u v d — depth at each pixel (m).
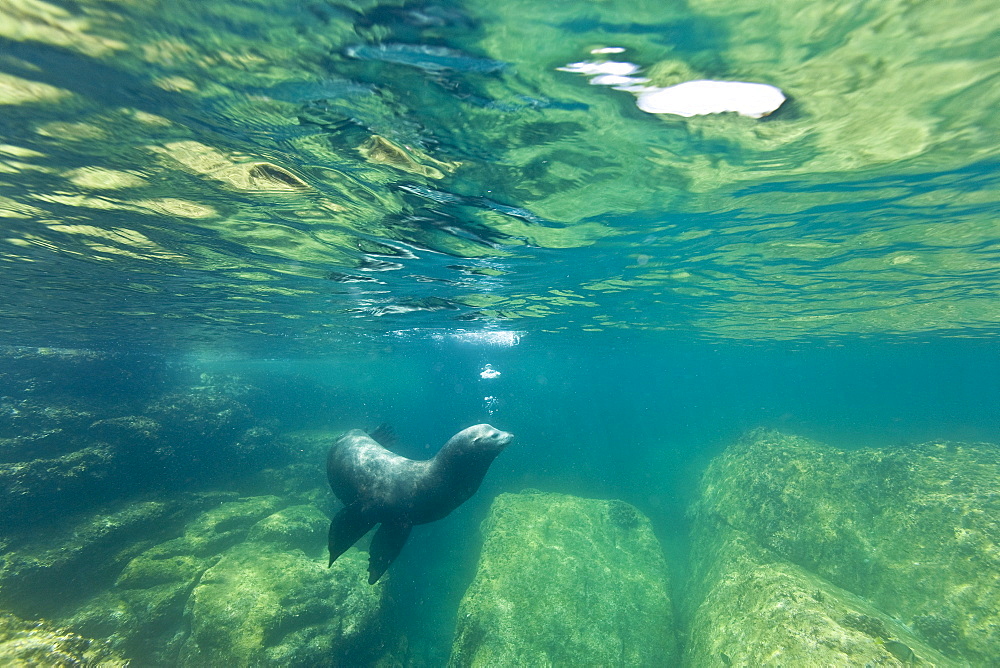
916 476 13.62
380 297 15.46
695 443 45.47
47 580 12.02
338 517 6.94
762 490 15.98
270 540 14.92
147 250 9.69
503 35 4.06
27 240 8.81
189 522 15.76
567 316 20.92
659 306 18.39
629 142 6.02
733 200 7.98
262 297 14.61
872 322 20.97
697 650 10.78
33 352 20.83
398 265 11.56
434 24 3.91
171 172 6.42
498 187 7.31
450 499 7.03
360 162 6.35
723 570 13.03
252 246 9.73
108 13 3.68
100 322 18.22
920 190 7.52
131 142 5.62
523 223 8.97
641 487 30.73
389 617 12.95
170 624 11.77
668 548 21.36
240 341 25.70
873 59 4.38
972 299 15.58
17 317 16.52
